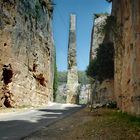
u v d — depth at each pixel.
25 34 40.22
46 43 52.19
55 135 14.41
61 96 114.44
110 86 45.97
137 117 17.61
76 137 13.79
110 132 14.73
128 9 22.70
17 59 37.06
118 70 30.44
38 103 46.25
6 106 34.59
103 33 48.44
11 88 35.09
